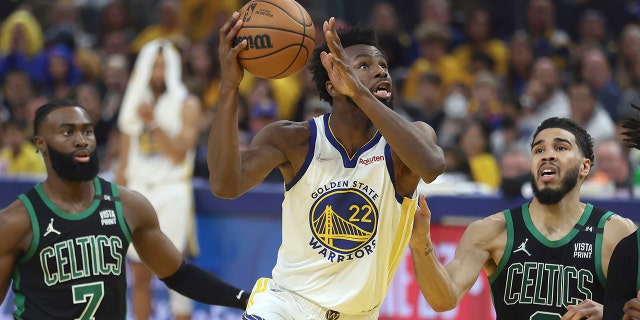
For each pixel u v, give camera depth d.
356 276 6.84
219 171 6.54
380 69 6.76
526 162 12.62
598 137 14.41
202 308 12.15
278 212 12.03
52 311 7.27
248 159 6.77
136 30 20.11
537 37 17.67
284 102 16.50
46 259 7.27
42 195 7.41
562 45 17.44
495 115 15.70
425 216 6.88
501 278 7.37
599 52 16.20
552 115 15.18
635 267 6.55
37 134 7.48
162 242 7.84
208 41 18.03
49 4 21.03
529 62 16.88
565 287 7.18
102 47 19.89
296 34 6.63
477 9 18.48
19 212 7.30
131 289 12.28
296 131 6.92
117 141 15.06
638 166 13.02
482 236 7.43
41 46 19.83
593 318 6.75
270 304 6.98
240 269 12.17
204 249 12.31
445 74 17.39
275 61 6.61
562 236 7.25
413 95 17.19
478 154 14.31
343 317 6.95
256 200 12.10
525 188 11.37
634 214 11.02
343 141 6.88
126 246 7.60
